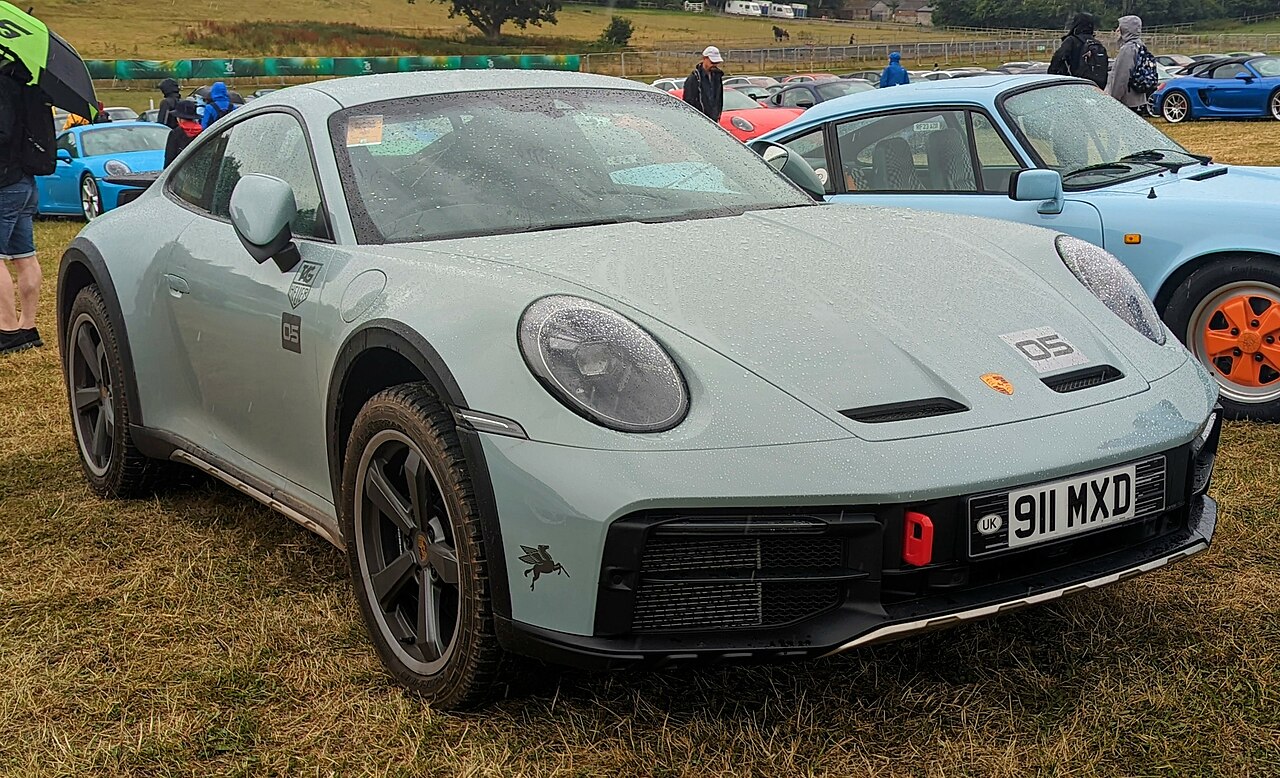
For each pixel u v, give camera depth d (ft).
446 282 7.89
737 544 6.81
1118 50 31.45
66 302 13.08
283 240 9.07
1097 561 7.44
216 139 11.80
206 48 294.87
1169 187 14.97
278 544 11.17
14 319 20.45
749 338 7.30
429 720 7.77
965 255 8.93
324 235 9.32
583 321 7.16
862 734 7.45
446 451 7.30
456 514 7.25
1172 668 8.11
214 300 10.25
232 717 7.98
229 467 10.59
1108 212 14.79
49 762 7.52
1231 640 8.48
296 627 9.30
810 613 6.92
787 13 440.04
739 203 10.23
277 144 10.50
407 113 10.21
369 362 8.32
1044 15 404.57
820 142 17.74
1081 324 8.26
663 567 6.78
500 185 9.60
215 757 7.53
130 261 11.77
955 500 6.79
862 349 7.36
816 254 8.59
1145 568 7.49
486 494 7.04
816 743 7.36
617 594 6.73
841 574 6.82
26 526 11.89
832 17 452.35
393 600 8.32
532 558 6.91
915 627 6.81
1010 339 7.79
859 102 17.47
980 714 7.61
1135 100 31.42
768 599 6.89
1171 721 7.45
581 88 11.39
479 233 9.05
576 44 346.95
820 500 6.61
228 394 10.39
